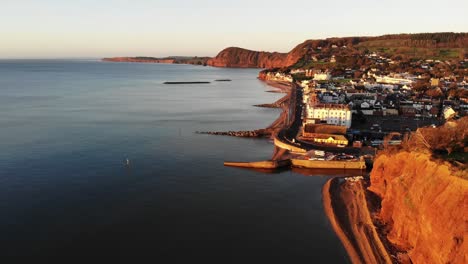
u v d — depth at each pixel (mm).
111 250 71688
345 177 112938
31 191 98125
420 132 84125
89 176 110125
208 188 103250
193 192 100125
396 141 140500
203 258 69750
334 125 156250
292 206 92438
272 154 137375
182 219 84500
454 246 55875
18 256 69125
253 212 88812
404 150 86125
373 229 78625
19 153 131125
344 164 121250
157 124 187875
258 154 137500
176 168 119438
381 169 95562
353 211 88250
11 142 145625
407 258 67375
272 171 119250
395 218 76688
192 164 124125
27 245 72688
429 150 75375
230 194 99375
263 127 185625
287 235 78375
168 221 83375
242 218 85625
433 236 60969
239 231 79688
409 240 70562
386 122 183750
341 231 79188
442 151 74625
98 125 181625
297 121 187500
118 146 143500
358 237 76688
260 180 110625
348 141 143750
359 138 150375
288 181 110188
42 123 183250
